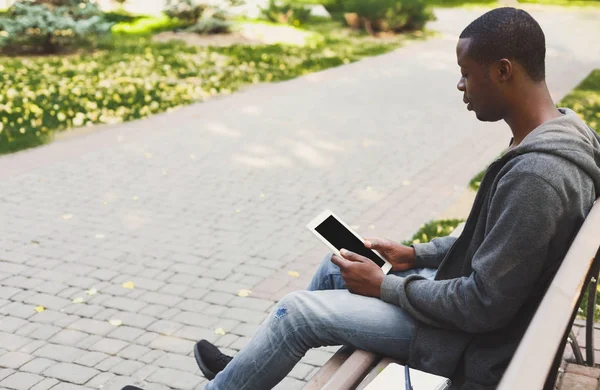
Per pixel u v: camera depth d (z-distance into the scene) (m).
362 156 8.41
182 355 4.09
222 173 7.67
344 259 2.50
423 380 2.11
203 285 4.98
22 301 4.71
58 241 5.76
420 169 7.92
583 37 20.12
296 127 9.76
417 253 2.78
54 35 15.34
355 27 20.52
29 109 10.35
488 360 2.22
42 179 7.39
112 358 4.05
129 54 15.51
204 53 15.90
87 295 4.81
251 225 6.18
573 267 1.92
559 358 1.98
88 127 9.62
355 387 2.31
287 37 18.72
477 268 2.12
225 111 10.66
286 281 5.06
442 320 2.26
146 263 5.35
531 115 2.26
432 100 11.74
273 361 2.45
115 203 6.71
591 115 10.46
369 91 12.41
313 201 6.84
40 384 3.79
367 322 2.38
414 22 20.53
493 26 2.22
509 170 2.14
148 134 9.27
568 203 2.08
